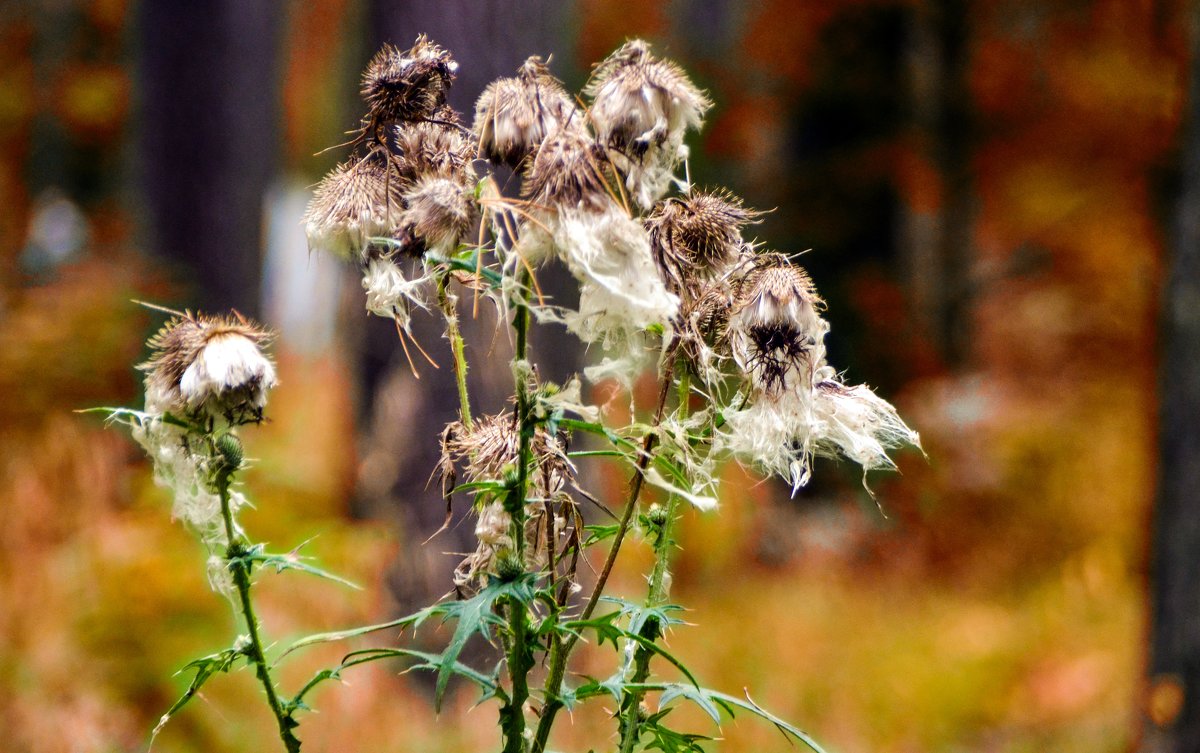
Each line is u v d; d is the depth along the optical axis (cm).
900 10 1291
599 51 1470
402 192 198
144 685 566
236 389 186
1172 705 620
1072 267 1177
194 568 614
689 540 978
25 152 1956
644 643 170
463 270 192
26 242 1540
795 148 1351
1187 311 629
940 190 1283
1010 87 1212
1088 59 1133
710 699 177
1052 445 1052
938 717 736
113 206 1838
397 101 199
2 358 752
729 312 198
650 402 801
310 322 2256
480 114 191
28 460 671
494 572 191
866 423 204
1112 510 998
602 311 176
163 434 192
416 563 657
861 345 1303
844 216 1323
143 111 1291
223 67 1283
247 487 742
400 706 620
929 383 1239
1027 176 1190
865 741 695
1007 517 1039
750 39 1351
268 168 1352
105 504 669
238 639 183
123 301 840
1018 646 823
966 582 995
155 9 1274
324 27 2384
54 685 546
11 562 606
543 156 177
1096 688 759
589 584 651
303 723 579
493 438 194
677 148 185
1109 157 1139
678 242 192
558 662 182
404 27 660
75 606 582
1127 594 919
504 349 596
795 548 1038
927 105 1277
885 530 1080
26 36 1911
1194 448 619
